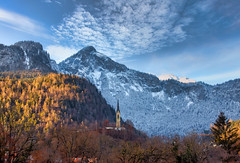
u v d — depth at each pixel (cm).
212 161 4444
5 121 2825
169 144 5072
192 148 4512
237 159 4741
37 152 4194
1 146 2692
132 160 4588
